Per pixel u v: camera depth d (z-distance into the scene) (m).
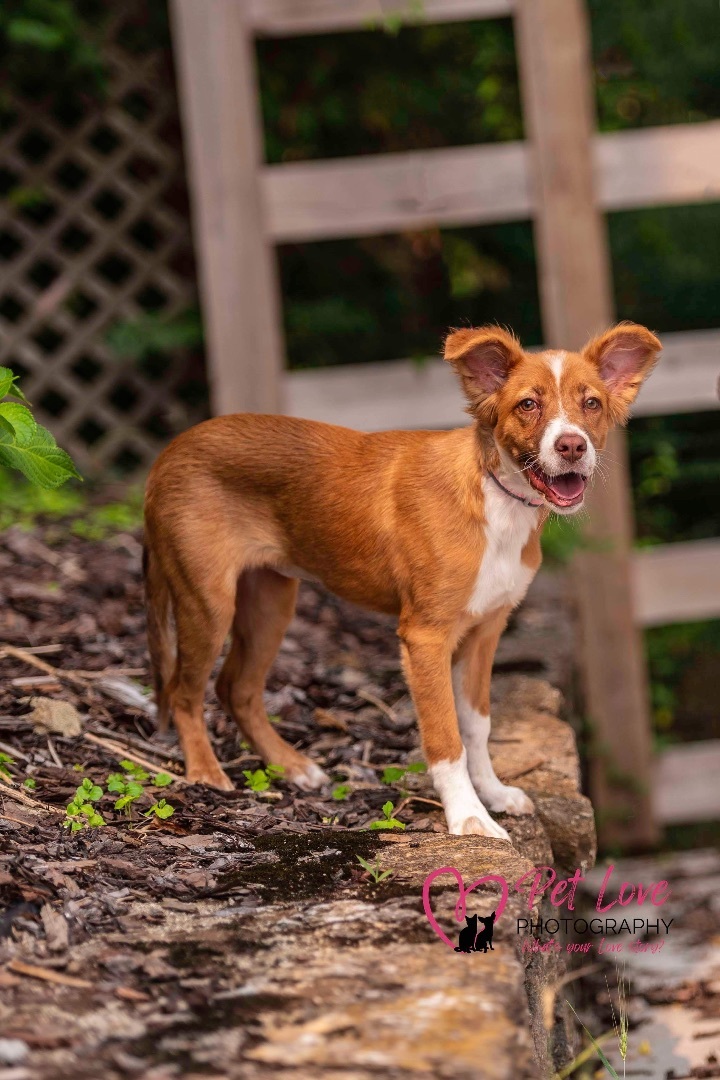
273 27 8.88
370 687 6.34
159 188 10.23
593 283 8.92
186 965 3.20
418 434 4.94
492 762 5.34
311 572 5.08
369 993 3.01
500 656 6.85
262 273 8.96
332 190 8.95
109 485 10.05
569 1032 4.62
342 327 11.48
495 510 4.57
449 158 8.95
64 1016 2.92
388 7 8.91
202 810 4.54
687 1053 5.42
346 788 4.95
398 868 3.90
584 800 5.01
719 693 11.35
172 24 10.10
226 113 8.85
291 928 3.43
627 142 8.91
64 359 10.24
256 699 5.40
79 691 5.69
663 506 11.88
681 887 8.06
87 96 10.33
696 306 12.16
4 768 4.63
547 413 4.44
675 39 11.17
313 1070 2.65
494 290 11.93
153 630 5.27
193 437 5.13
